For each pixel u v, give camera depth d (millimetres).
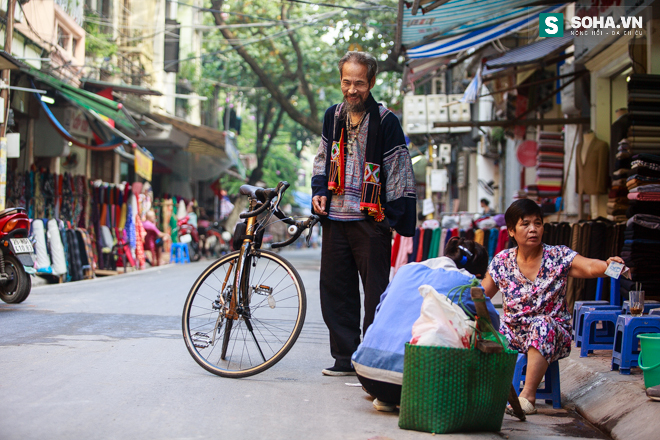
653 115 6000
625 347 4004
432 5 6559
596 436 3271
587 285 6418
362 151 4285
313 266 17000
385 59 19625
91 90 14445
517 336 3787
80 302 7859
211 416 3207
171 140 18000
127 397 3500
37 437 2807
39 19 12914
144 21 20344
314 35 22516
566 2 7234
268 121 30281
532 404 3623
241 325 4348
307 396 3725
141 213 16234
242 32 21812
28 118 12805
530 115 11438
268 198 4336
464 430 3104
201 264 17953
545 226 6930
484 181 17891
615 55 7992
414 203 4285
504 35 9344
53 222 10984
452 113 16938
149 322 6281
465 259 3697
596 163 8352
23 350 4711
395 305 3428
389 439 2924
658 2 6316
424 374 2996
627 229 5156
